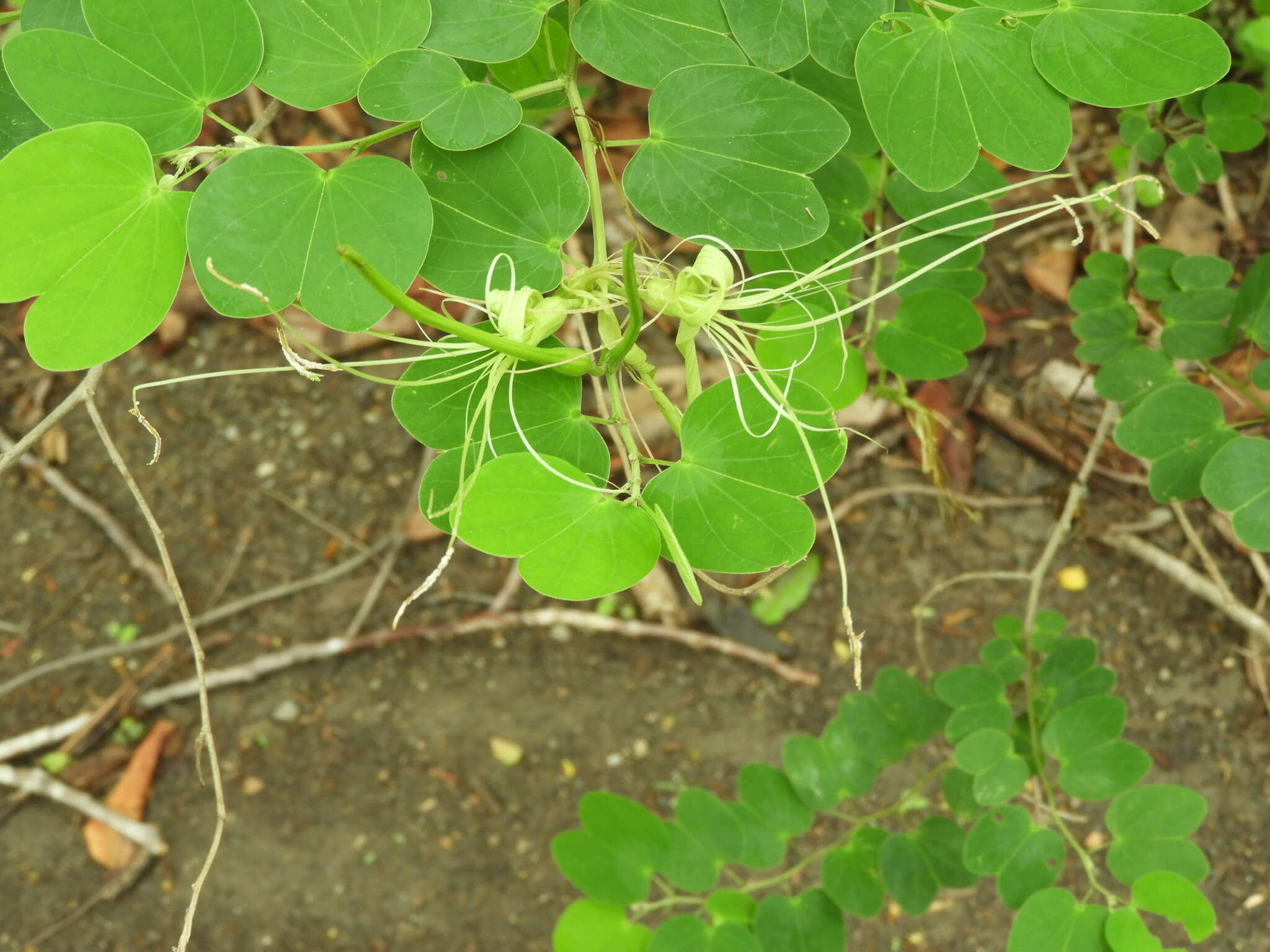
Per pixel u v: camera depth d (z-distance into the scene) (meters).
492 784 1.13
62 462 1.25
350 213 0.49
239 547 1.22
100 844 1.12
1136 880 0.67
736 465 0.50
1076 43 0.52
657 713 1.15
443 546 1.22
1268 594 1.06
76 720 1.16
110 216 0.49
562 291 0.51
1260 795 1.05
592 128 0.56
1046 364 1.16
